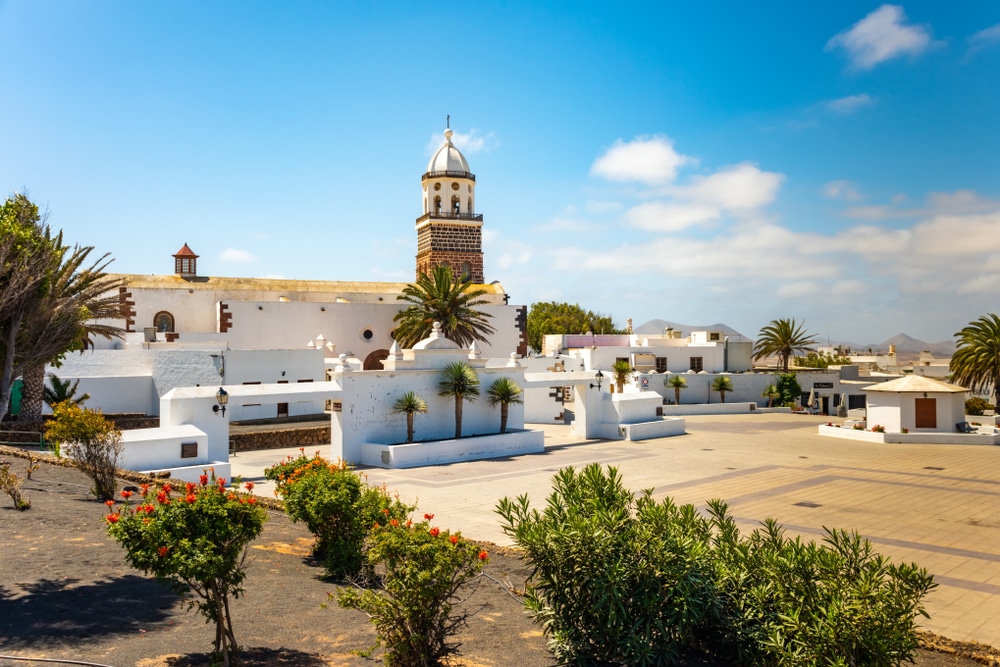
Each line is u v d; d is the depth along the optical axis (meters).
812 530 17.09
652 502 8.73
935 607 11.93
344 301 56.88
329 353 47.06
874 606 7.17
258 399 24.19
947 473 25.77
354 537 11.42
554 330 91.75
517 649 8.55
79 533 12.29
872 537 16.48
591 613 7.95
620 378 46.66
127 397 34.75
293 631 8.68
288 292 57.62
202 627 8.57
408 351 28.77
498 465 26.94
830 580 7.70
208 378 36.53
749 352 58.62
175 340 47.19
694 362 55.69
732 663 8.15
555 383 34.38
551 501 8.61
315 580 11.06
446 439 28.91
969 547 15.66
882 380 61.06
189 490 7.85
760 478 24.52
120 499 15.39
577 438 36.16
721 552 8.79
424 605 7.59
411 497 20.81
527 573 12.16
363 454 26.97
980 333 48.59
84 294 27.38
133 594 9.53
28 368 14.70
